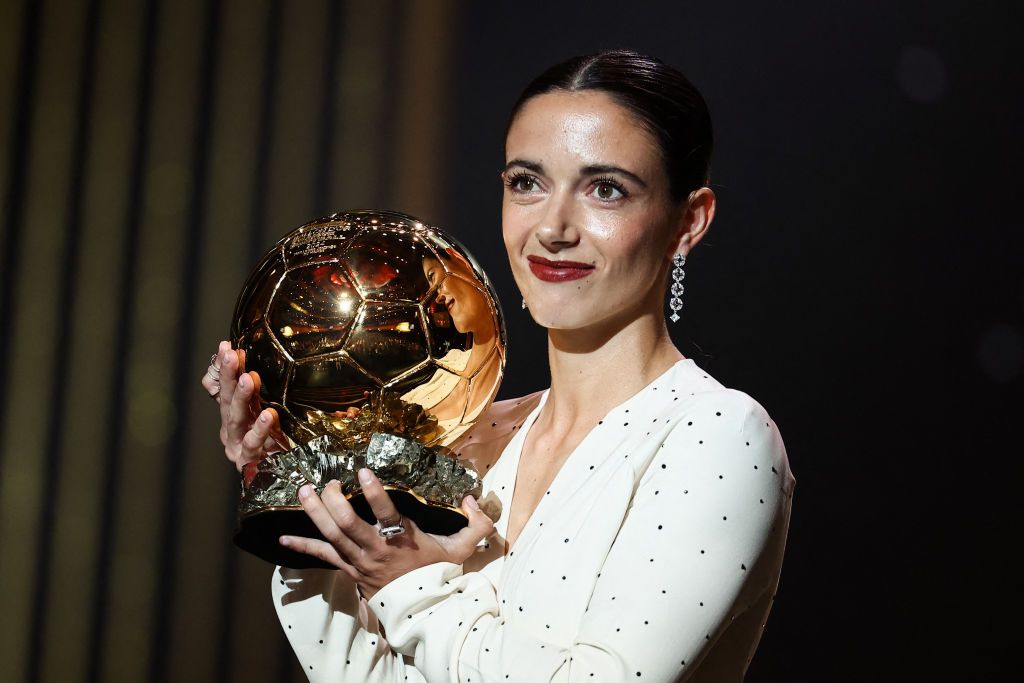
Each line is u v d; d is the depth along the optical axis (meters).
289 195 16.08
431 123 15.68
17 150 16.52
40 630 15.94
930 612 14.23
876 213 14.62
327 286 4.61
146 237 16.33
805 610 14.40
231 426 4.93
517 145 5.41
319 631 5.38
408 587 4.86
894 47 14.62
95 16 16.53
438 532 5.03
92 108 16.48
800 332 14.67
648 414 5.42
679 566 4.75
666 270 5.71
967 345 14.39
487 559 5.40
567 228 5.29
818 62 14.76
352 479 4.57
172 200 16.33
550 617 5.00
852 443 14.50
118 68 16.50
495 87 15.54
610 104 5.29
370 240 4.72
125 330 16.27
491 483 5.73
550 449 5.67
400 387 4.64
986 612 14.13
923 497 14.34
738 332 14.76
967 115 14.50
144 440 16.19
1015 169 14.38
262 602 15.91
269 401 4.73
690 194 5.56
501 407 6.28
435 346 4.67
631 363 5.62
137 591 15.98
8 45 16.56
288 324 4.62
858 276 14.62
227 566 15.99
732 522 4.85
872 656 14.25
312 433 4.73
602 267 5.30
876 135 14.65
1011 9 14.41
